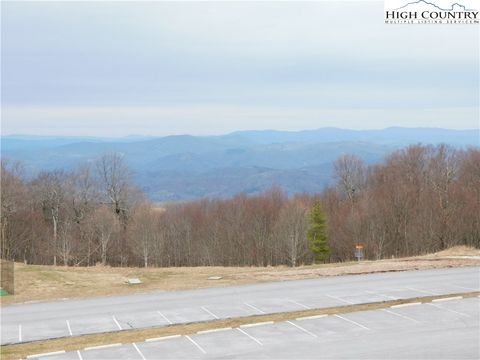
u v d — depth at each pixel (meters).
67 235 76.12
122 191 82.38
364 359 20.84
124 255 77.75
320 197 93.62
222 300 30.84
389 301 29.12
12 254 76.19
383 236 73.88
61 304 30.94
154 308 29.42
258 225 80.19
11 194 77.94
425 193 80.06
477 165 88.12
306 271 39.75
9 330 25.73
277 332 24.47
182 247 81.75
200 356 21.67
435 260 42.34
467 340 22.66
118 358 21.66
